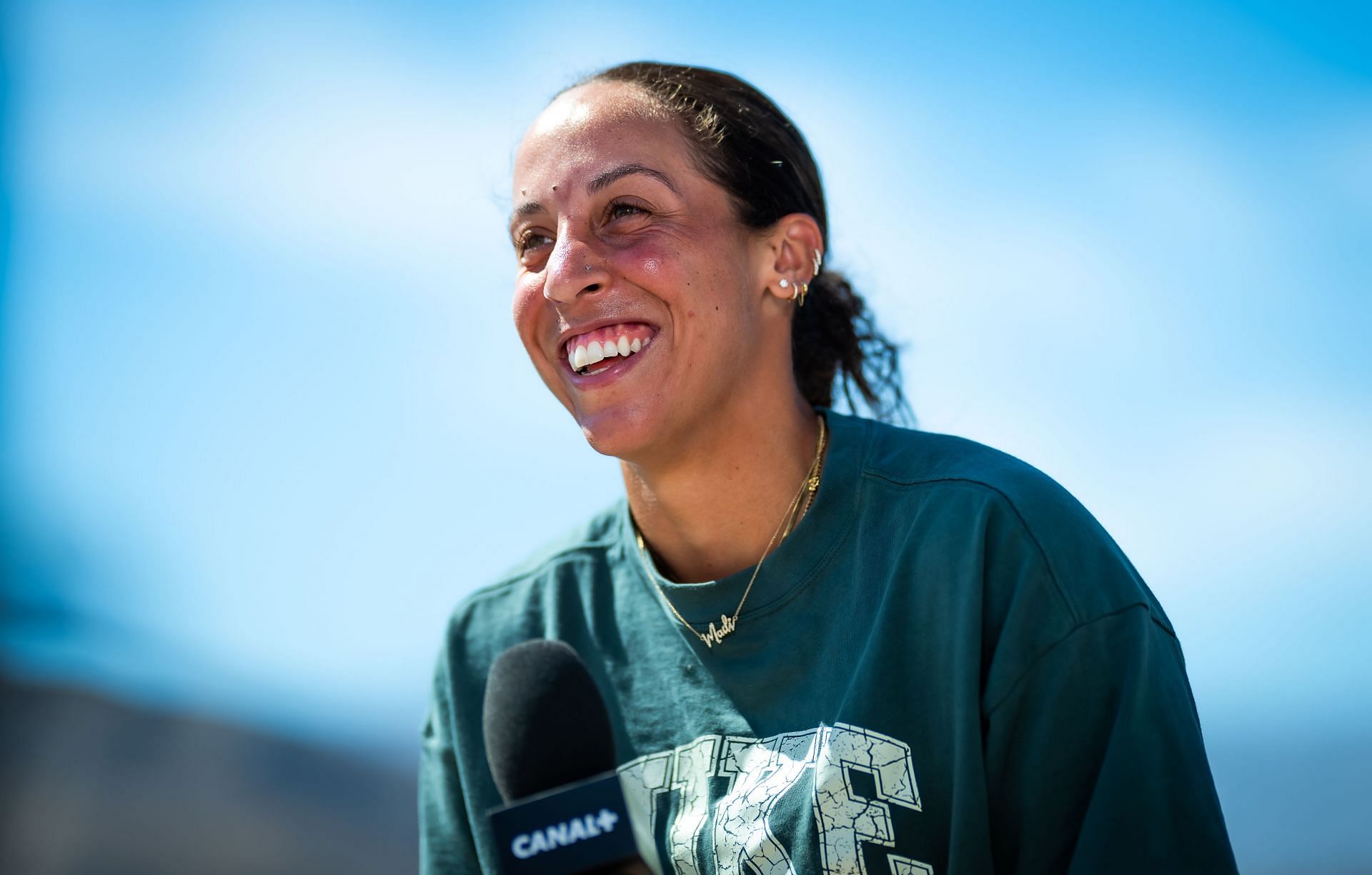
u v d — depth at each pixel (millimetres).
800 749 2023
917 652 1982
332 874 7797
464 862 2357
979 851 1862
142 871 7684
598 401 2166
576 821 1453
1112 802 1773
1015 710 1886
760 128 2332
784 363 2299
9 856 7691
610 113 2262
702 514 2246
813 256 2332
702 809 2082
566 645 1682
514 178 2305
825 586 2115
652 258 2154
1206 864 1742
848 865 1915
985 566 1957
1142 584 2033
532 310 2244
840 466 2172
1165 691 1860
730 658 2150
